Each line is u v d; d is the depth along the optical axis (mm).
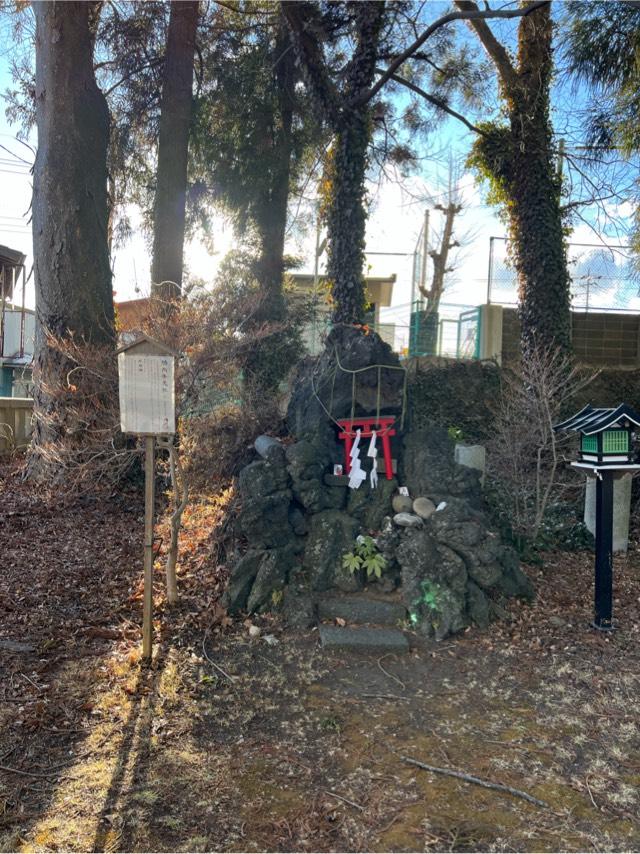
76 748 3289
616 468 4957
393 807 2902
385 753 3320
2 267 14609
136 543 6574
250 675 4102
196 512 6840
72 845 2631
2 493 8031
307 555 5266
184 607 5012
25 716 3535
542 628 5000
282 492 5469
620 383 10664
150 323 5980
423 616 4840
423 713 3736
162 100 10266
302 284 20156
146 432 4090
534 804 2947
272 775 3111
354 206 8625
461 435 8914
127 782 3029
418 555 5035
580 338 12336
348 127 8641
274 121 12844
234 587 5008
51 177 8312
